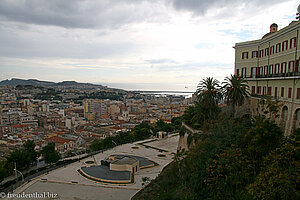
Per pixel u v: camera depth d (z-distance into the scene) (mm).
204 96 57031
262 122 29266
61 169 81812
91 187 63531
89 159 94812
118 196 56781
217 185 29531
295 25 39969
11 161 84375
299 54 39125
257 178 25266
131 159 81500
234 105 55406
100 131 180875
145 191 50062
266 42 52562
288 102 40688
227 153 30672
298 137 28094
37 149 123188
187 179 37656
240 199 26203
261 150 27859
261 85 53875
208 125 49281
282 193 20969
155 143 122000
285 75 42500
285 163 24000
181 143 68312
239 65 61906
